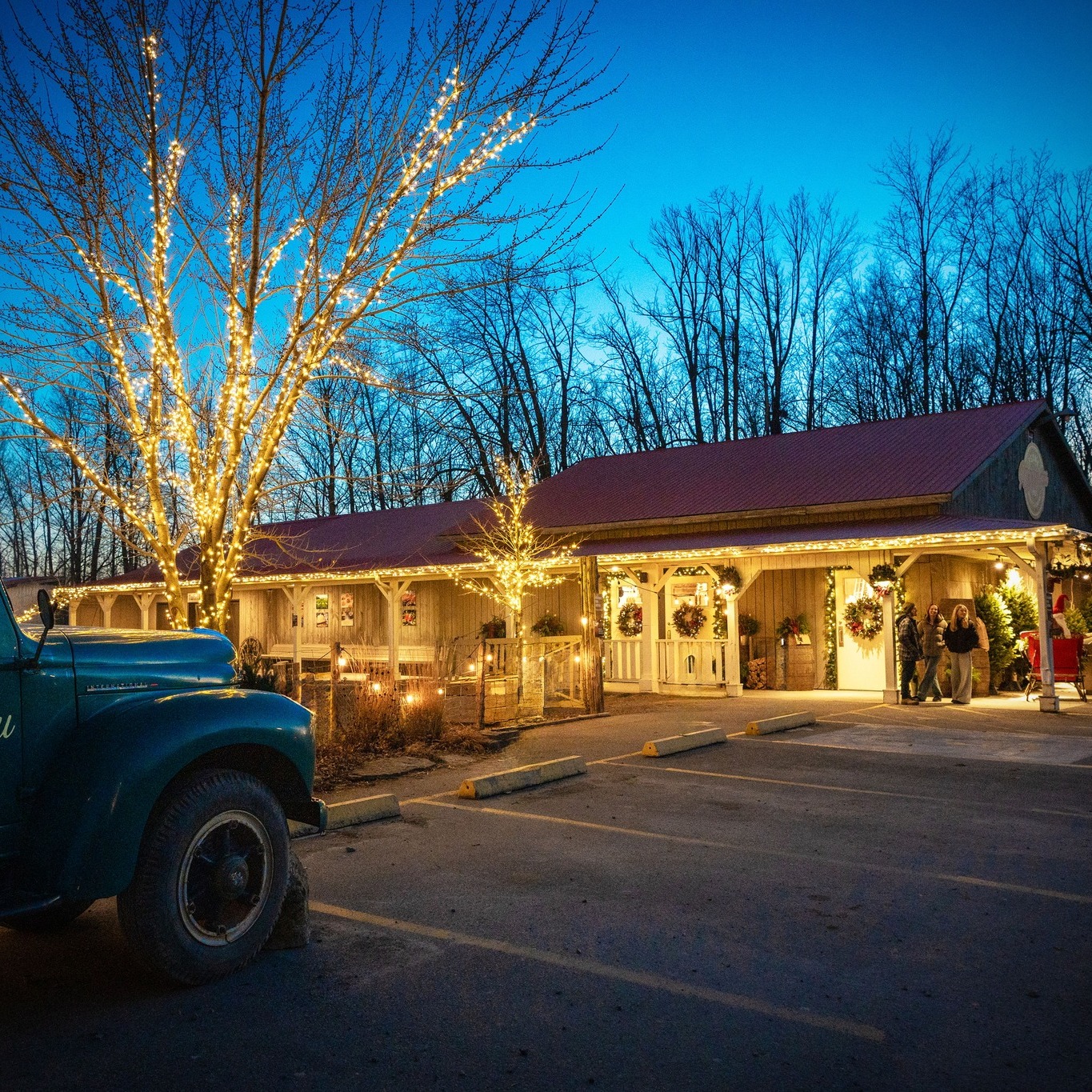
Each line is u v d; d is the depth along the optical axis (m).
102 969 4.89
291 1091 3.62
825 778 10.20
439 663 24.59
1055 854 7.04
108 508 12.38
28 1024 4.22
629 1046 3.98
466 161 8.72
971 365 40.50
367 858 6.98
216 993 4.54
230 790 4.74
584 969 4.84
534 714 15.80
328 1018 4.27
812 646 20.72
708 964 4.90
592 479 26.55
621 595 22.55
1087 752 11.77
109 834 4.25
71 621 36.62
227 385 9.24
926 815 8.35
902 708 16.94
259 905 4.83
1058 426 23.31
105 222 8.77
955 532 16.64
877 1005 4.40
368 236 8.82
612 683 22.14
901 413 41.84
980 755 11.63
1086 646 18.66
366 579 24.80
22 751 4.33
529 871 6.62
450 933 5.38
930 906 5.82
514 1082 3.69
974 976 4.74
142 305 8.85
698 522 21.73
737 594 19.58
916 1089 3.65
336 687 12.00
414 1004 4.41
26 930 5.56
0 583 4.33
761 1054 3.92
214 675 5.32
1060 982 4.66
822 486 20.81
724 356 44.28
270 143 9.10
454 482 12.42
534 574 22.33
